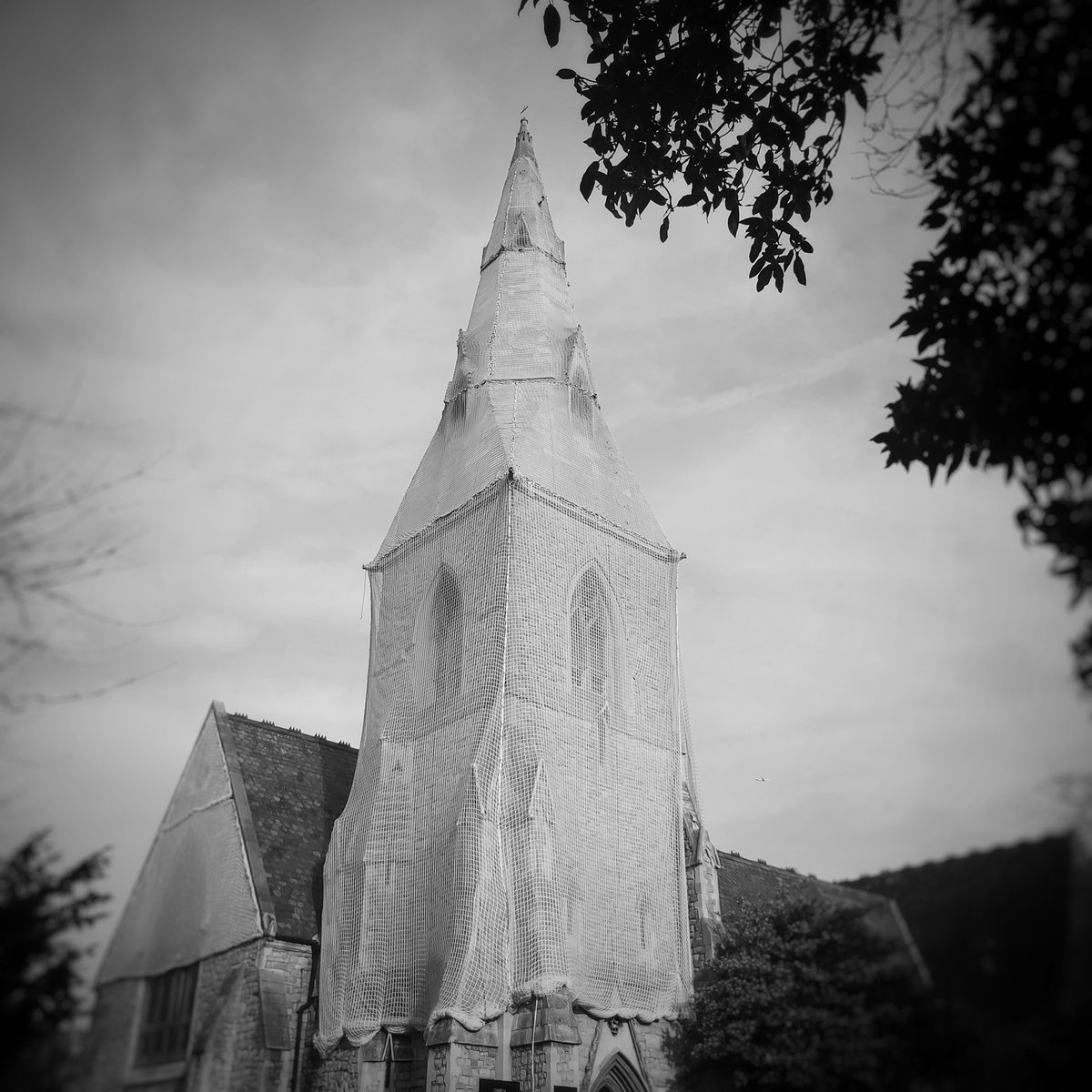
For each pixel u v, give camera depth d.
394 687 35.94
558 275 44.94
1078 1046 17.19
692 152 24.77
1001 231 17.25
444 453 40.06
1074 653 15.81
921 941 21.98
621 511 38.81
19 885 18.17
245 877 32.56
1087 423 15.42
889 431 19.42
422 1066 28.38
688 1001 31.77
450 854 30.00
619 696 35.53
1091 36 14.91
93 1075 23.03
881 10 21.05
